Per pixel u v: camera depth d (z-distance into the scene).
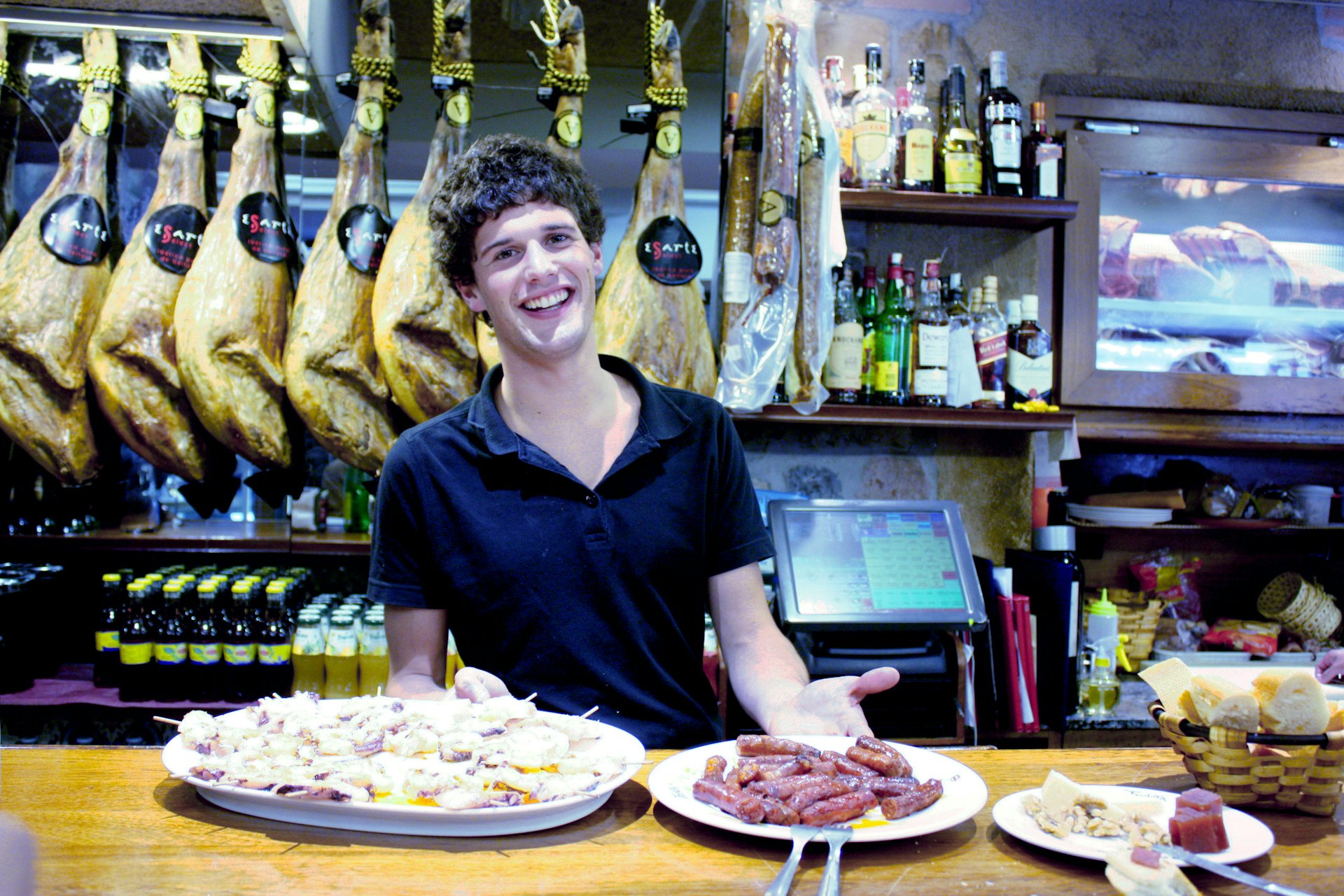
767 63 1.99
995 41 2.50
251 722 1.03
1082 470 2.81
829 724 1.17
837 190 2.05
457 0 2.01
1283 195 2.68
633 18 2.27
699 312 2.05
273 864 0.80
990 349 2.24
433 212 1.36
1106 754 1.17
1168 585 2.64
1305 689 0.94
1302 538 2.84
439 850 0.84
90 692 2.10
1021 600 2.10
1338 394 2.51
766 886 0.78
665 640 1.39
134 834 0.87
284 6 1.72
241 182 2.02
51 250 1.97
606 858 0.83
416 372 1.93
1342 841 0.90
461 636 1.41
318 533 2.25
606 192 2.34
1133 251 2.59
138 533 2.19
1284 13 2.60
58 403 2.00
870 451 2.49
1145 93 2.61
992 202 2.21
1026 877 0.81
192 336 1.92
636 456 1.36
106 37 2.06
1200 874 0.81
